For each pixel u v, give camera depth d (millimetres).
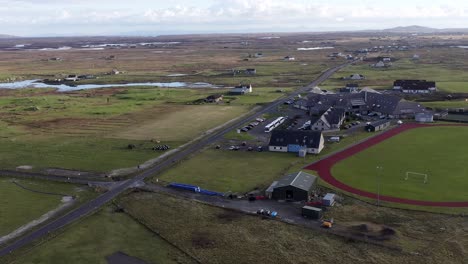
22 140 114062
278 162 91188
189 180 81500
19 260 53375
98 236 59469
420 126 121188
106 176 84688
